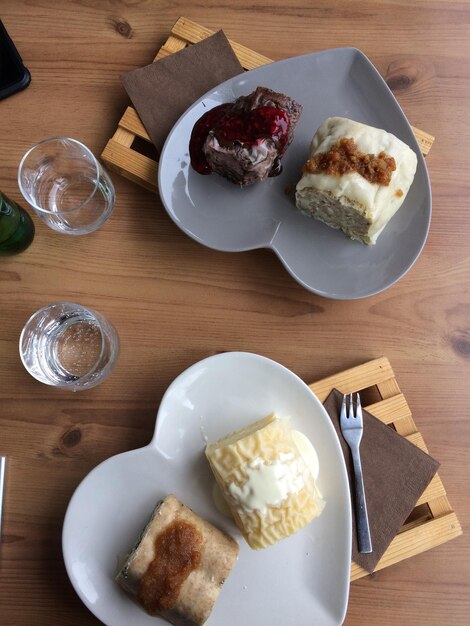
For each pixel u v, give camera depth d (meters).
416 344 0.52
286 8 0.55
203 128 0.49
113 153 0.51
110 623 0.45
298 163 0.52
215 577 0.44
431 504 0.50
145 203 0.53
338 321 0.52
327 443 0.48
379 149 0.48
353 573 0.48
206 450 0.46
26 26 0.53
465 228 0.54
